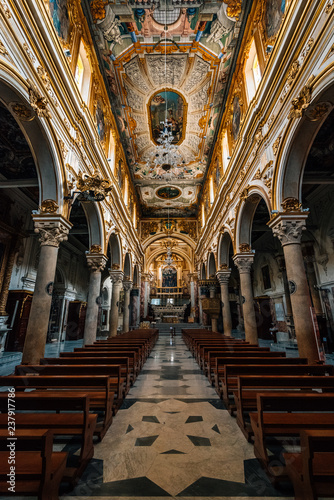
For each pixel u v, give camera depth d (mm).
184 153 16500
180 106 13023
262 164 7719
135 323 21953
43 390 4121
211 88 11852
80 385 3086
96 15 8664
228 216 11984
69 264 15961
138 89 12000
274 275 14609
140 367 7012
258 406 2600
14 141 7254
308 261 10914
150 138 15188
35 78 5344
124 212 14516
